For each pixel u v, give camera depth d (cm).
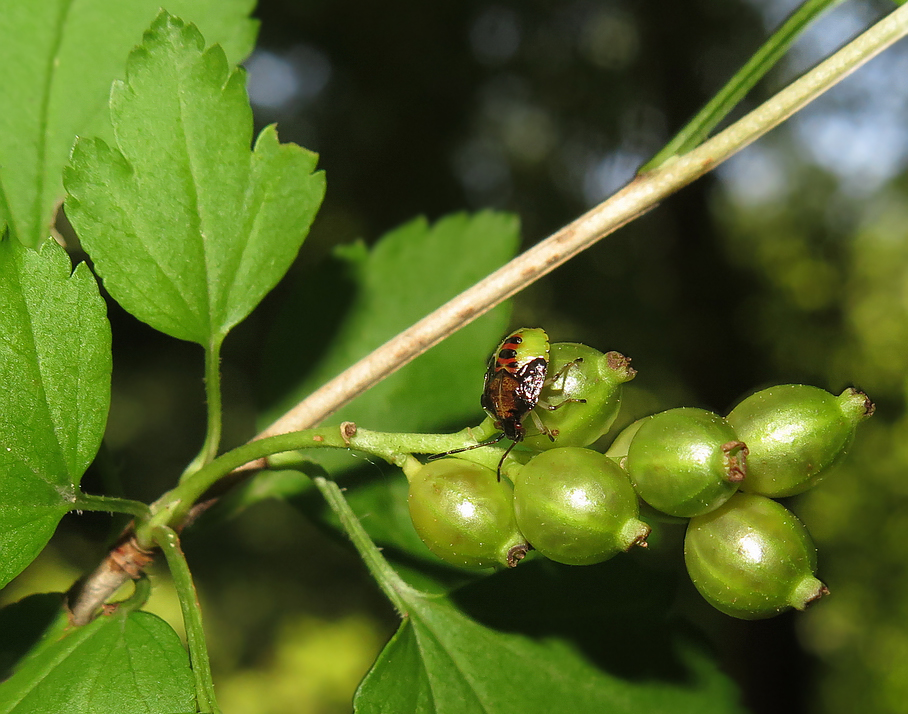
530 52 56
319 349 16
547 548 11
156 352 39
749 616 11
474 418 15
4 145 13
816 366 63
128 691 12
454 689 12
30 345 12
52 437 12
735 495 11
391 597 12
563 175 58
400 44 53
